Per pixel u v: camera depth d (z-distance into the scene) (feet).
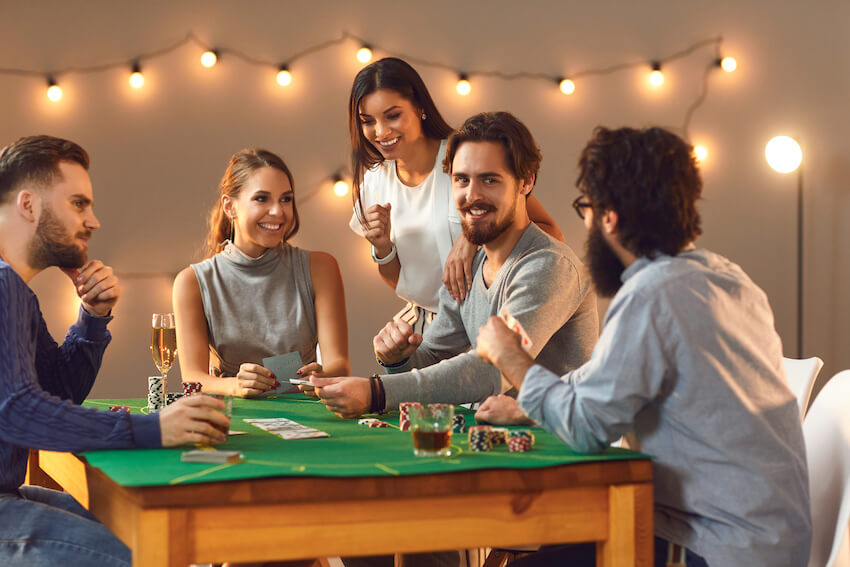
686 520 4.63
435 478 4.13
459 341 7.41
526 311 6.19
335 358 7.89
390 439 5.05
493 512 4.26
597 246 4.89
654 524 4.77
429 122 8.59
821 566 5.19
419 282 8.86
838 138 14.67
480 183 6.44
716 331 4.46
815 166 14.66
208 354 7.91
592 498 4.43
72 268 5.59
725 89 14.61
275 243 7.92
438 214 8.53
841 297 14.67
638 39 14.48
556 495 4.36
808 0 14.67
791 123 14.66
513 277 6.50
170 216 13.61
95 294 5.90
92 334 5.99
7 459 5.15
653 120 14.53
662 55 14.53
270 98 13.83
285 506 3.99
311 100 13.92
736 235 14.61
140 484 3.78
